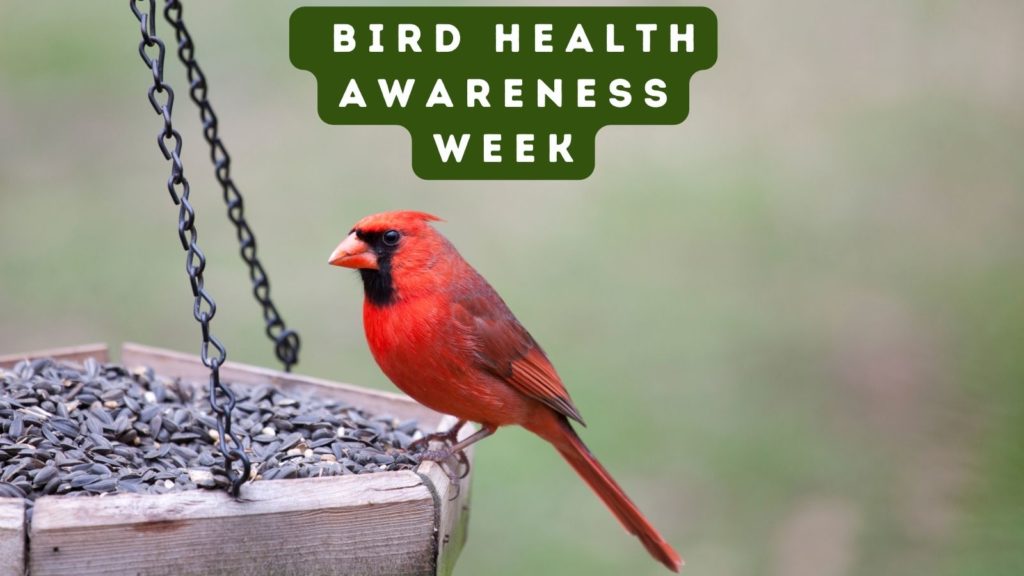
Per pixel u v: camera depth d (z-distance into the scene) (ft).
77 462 18.81
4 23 46.62
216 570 16.70
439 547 17.85
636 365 38.29
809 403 37.76
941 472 17.22
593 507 33.76
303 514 17.04
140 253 39.06
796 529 33.58
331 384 24.12
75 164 42.24
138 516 16.33
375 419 23.48
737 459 35.83
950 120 48.60
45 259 38.47
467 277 21.29
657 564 32.86
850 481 34.65
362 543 17.34
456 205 43.21
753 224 44.19
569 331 39.42
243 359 36.14
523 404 21.89
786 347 39.70
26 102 44.04
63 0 47.42
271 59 46.03
